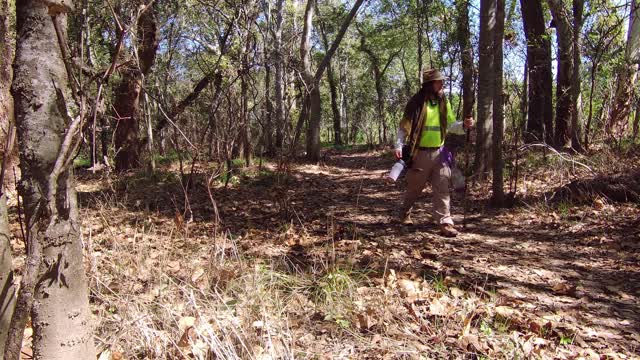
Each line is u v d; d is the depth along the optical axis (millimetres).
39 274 2117
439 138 5836
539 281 4414
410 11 21797
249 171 11844
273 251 5230
